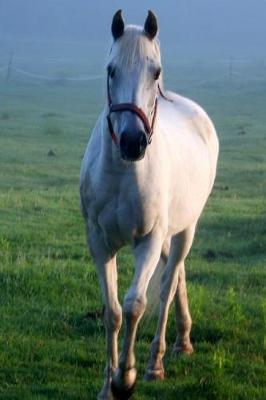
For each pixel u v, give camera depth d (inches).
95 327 386.3
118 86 275.7
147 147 291.7
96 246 305.4
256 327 396.5
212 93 2105.1
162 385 322.0
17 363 339.3
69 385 318.3
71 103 1859.0
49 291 438.6
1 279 449.1
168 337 382.6
